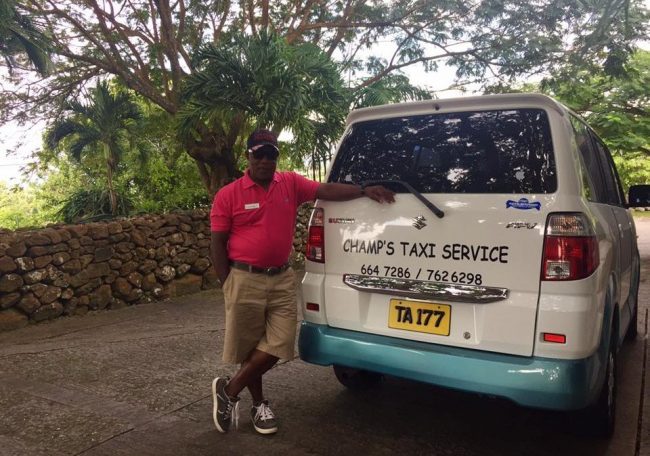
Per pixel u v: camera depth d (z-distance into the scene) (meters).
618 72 9.99
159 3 9.61
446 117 3.01
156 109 11.12
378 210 2.99
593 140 3.85
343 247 3.09
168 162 11.77
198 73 8.06
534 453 2.98
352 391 3.85
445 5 10.73
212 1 10.40
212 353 4.74
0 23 7.02
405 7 11.30
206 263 8.10
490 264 2.64
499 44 10.66
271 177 3.00
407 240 2.88
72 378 4.06
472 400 3.72
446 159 2.93
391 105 3.18
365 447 3.01
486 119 2.89
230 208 2.98
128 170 11.19
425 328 2.82
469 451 2.99
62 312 6.19
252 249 2.99
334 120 8.26
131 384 3.94
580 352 2.47
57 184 14.40
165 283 7.44
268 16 10.82
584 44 9.96
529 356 2.55
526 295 2.56
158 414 3.41
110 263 6.70
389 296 2.95
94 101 9.12
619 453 2.98
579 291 2.48
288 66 7.88
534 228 2.56
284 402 3.64
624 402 3.74
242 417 3.40
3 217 15.63
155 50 10.27
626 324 4.01
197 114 8.00
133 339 5.23
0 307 5.62
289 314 3.12
